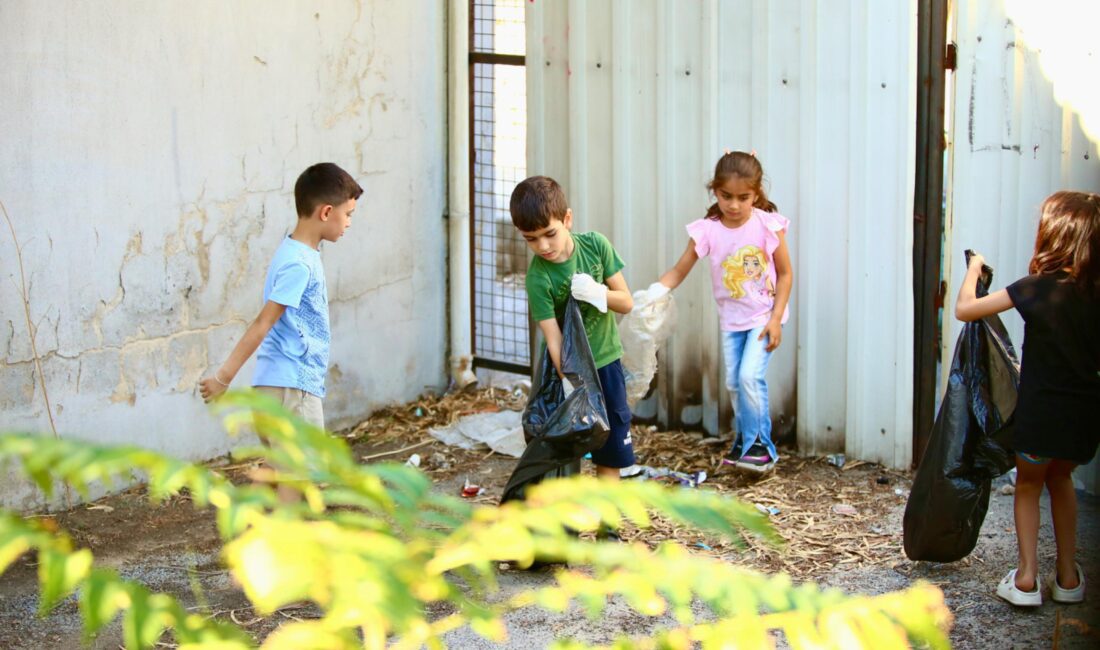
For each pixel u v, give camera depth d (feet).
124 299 17.88
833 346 19.24
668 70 19.72
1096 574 15.03
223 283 19.34
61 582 3.81
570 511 4.66
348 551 3.98
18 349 16.61
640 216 20.56
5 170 16.17
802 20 18.44
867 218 18.49
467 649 13.48
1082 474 17.65
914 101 17.84
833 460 19.35
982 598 14.60
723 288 18.49
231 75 18.90
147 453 4.13
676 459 19.83
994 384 14.32
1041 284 13.35
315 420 15.58
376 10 21.26
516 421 21.85
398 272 22.54
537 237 15.29
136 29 17.44
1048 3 16.66
